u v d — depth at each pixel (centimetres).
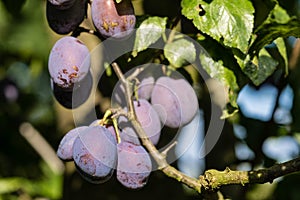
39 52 140
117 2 70
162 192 101
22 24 135
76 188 102
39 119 149
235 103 76
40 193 127
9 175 138
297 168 67
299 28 75
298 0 96
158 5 84
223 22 72
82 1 71
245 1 73
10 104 146
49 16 71
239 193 97
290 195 109
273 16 81
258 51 75
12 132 142
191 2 73
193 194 108
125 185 70
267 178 67
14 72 158
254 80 75
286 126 105
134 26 72
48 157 128
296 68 102
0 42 147
